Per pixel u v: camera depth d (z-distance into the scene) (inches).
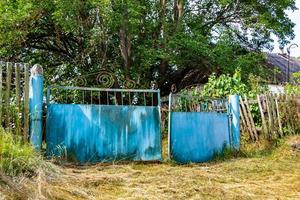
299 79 629.0
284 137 434.0
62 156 302.8
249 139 430.3
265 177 300.8
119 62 682.2
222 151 384.5
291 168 334.6
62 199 198.1
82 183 235.5
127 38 655.8
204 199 227.1
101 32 610.5
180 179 263.9
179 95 363.9
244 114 436.1
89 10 606.5
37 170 219.6
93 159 314.2
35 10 597.0
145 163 325.7
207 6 813.9
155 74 741.3
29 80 287.1
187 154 356.8
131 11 603.2
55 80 682.2
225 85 477.7
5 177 194.9
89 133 315.9
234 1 799.7
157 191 234.2
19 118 275.6
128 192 229.6
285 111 448.5
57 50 709.9
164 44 689.6
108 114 323.3
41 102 288.8
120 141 324.2
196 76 782.5
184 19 762.8
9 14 570.3
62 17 576.7
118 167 299.9
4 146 219.3
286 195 249.1
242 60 719.1
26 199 183.8
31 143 269.3
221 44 727.1
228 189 252.4
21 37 614.9
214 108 394.3
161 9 708.7
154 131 335.3
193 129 365.1
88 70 649.0
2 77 276.1
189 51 715.4
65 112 310.3
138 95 648.4
